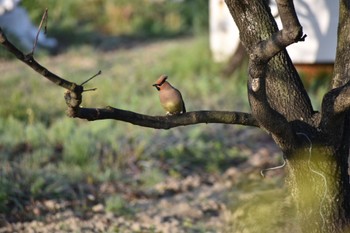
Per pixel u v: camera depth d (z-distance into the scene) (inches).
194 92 807.7
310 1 722.2
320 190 299.9
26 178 505.7
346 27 298.0
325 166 299.3
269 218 435.8
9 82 864.3
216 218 468.8
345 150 306.2
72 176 525.3
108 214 466.9
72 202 485.1
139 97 778.8
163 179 543.5
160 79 303.6
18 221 450.0
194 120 287.9
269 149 613.9
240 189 512.4
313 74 752.3
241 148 617.9
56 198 488.4
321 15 721.6
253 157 590.6
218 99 770.8
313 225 303.3
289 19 243.0
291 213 436.5
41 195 487.5
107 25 1422.2
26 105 714.8
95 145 591.8
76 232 426.0
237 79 838.5
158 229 442.6
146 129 639.8
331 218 303.7
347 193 308.0
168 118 285.3
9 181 494.9
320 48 729.0
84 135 599.2
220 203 491.2
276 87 301.1
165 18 1477.6
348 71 296.7
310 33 730.2
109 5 1471.5
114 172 543.5
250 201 468.1
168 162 577.6
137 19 1448.1
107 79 860.0
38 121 654.5
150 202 499.2
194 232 439.5
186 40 1283.2
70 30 1273.4
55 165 553.3
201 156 591.5
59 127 626.8
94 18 1441.9
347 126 303.7
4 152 566.3
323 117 294.0
